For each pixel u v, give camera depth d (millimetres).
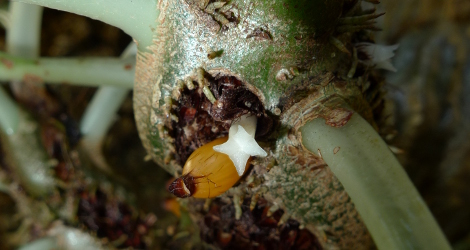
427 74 159
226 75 74
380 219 64
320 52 74
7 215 155
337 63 75
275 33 71
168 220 139
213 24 71
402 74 161
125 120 158
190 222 114
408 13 159
